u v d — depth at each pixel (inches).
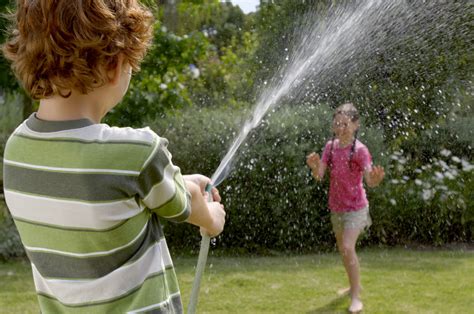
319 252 234.8
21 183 55.5
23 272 203.6
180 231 239.1
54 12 51.8
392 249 238.2
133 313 53.6
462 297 178.5
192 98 288.4
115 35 53.1
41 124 55.3
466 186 243.9
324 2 228.5
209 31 329.4
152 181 54.5
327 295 181.0
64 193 53.4
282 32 287.6
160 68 228.7
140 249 55.3
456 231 245.6
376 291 184.2
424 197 238.7
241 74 296.7
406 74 235.6
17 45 55.3
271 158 233.9
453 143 256.1
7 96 288.8
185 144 240.2
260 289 187.0
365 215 171.8
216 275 202.2
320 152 234.2
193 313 66.8
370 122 244.2
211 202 67.1
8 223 229.3
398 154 242.7
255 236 237.1
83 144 53.5
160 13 250.1
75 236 53.9
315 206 235.1
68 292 55.0
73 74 52.4
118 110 218.1
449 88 248.8
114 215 53.2
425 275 201.0
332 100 233.8
